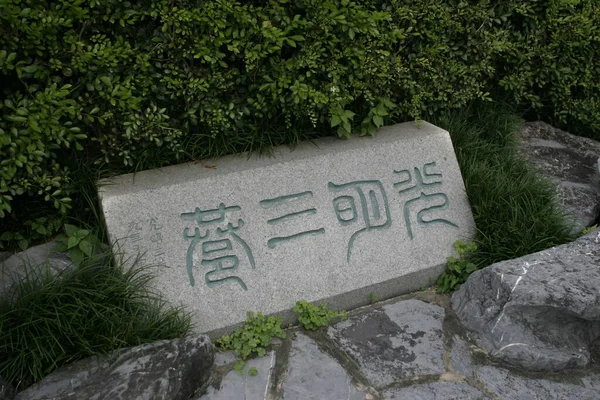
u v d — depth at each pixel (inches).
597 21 206.8
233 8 149.6
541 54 201.6
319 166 158.6
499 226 163.3
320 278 149.4
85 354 125.7
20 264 139.6
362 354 137.6
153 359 122.6
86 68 142.5
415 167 167.0
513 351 136.6
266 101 162.9
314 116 162.9
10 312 123.8
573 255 147.5
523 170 183.5
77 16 138.7
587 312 133.7
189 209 144.7
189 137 161.2
